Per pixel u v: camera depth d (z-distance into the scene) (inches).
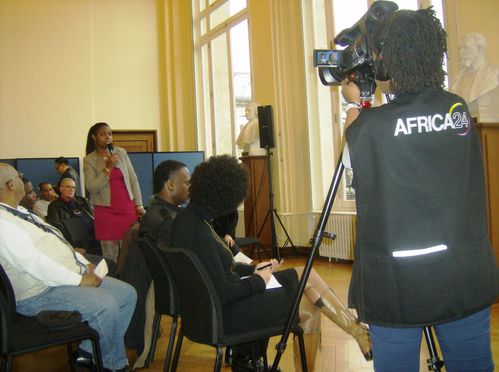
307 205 219.9
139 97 328.5
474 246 39.5
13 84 295.9
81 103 311.3
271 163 227.9
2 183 72.8
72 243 122.6
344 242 193.9
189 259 57.2
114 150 139.0
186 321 62.9
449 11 151.0
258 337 60.3
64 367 90.9
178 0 332.2
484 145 115.1
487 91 117.5
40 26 303.3
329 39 208.5
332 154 214.8
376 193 38.9
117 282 83.3
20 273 72.1
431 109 39.4
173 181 87.8
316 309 70.7
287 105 224.1
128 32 327.0
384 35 40.3
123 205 134.6
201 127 327.0
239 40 271.4
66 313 67.1
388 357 40.5
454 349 41.3
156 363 91.7
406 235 38.0
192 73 330.6
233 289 59.4
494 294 40.3
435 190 38.4
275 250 198.8
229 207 63.1
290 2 222.7
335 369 85.4
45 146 301.7
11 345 60.7
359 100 50.6
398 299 38.0
